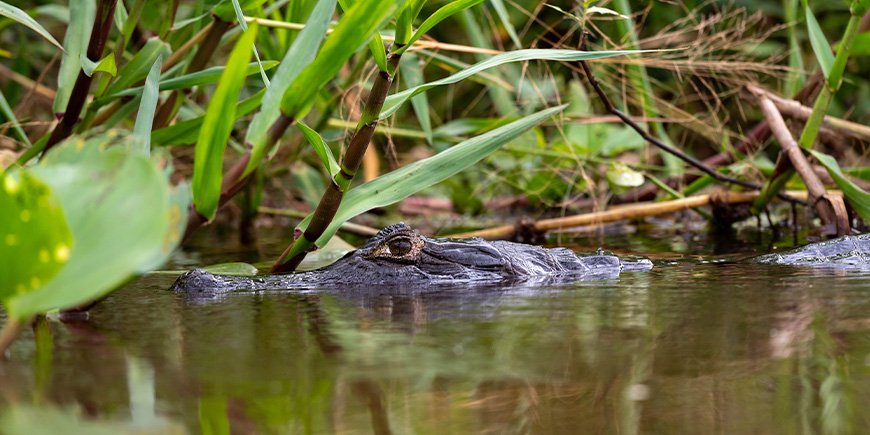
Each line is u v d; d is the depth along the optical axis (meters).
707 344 5.50
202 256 10.48
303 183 12.71
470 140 8.12
